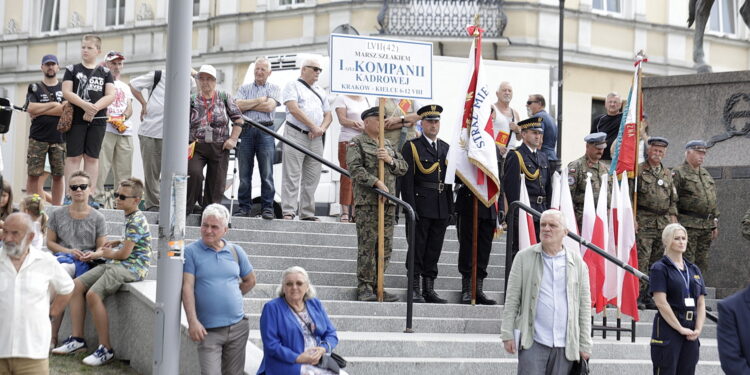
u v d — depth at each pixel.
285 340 8.50
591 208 12.75
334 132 17.75
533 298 9.05
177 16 8.32
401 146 14.20
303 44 29.05
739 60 30.41
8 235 7.97
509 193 12.76
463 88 12.59
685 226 14.36
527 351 9.03
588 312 9.14
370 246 11.91
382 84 12.00
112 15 32.12
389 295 12.04
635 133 13.66
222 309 8.68
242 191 13.99
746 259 15.02
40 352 8.03
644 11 29.47
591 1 28.88
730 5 30.38
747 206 15.09
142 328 9.75
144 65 31.30
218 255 8.77
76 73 12.96
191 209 12.89
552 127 15.79
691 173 14.39
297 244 13.20
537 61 28.12
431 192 12.19
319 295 11.97
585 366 9.10
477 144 12.33
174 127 8.32
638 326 12.95
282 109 18.27
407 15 27.81
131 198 10.36
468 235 12.48
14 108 13.17
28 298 7.99
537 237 13.17
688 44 29.91
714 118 15.58
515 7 28.00
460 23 27.83
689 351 10.05
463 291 12.50
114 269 10.16
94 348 10.46
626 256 12.89
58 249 10.48
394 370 10.29
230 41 30.14
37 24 33.44
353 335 10.91
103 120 13.10
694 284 10.12
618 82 29.39
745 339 7.02
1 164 10.45
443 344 10.80
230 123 13.25
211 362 8.62
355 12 28.34
